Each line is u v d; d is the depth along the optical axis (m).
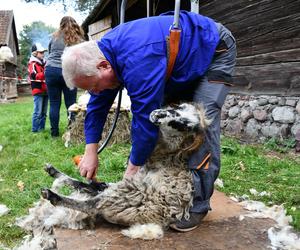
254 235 2.50
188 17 2.48
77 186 2.85
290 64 6.18
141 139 2.30
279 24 6.36
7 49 22.75
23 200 3.78
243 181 4.32
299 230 2.87
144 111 2.23
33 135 7.37
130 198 2.44
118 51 2.25
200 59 2.42
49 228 2.76
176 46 2.28
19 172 4.79
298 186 4.14
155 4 10.47
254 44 6.96
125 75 2.23
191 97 2.59
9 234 3.08
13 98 24.34
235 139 7.03
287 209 3.41
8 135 7.68
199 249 2.31
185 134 2.38
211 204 3.06
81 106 6.29
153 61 2.21
